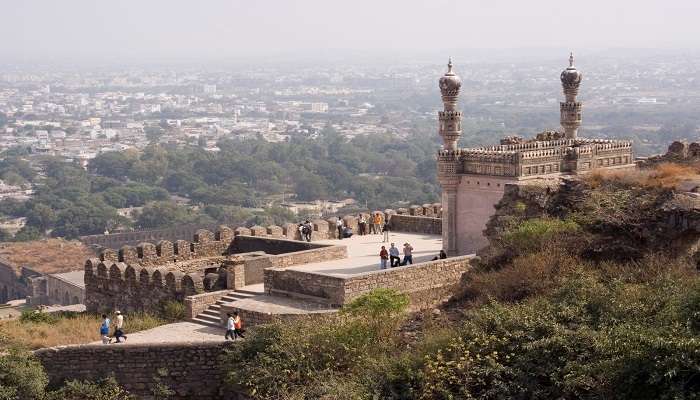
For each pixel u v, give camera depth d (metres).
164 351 32.31
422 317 32.72
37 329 40.12
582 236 33.66
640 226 32.91
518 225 36.06
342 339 30.80
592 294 28.55
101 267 46.75
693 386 23.78
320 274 37.88
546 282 31.39
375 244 50.44
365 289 37.41
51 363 32.50
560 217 36.50
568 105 49.38
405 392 27.53
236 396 31.52
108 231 169.50
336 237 53.69
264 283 40.06
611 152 45.34
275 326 31.95
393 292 34.16
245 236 50.56
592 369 25.17
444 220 45.44
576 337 26.56
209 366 32.16
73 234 173.62
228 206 193.00
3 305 93.25
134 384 32.41
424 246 49.12
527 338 27.39
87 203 186.62
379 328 31.47
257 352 31.27
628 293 28.36
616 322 27.00
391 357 29.23
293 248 47.91
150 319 42.03
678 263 30.92
